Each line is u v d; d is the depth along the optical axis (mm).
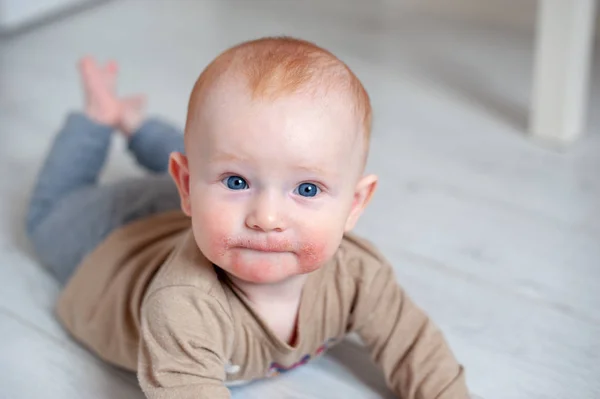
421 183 1370
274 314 826
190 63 1866
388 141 1513
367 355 980
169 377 770
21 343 1011
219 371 793
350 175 737
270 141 683
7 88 1740
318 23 2084
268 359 853
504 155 1457
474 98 1672
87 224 1081
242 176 702
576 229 1231
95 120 1224
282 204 705
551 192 1336
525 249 1186
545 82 1463
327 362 970
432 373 849
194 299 778
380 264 879
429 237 1220
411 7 2152
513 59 1834
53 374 961
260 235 709
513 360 972
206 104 713
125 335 912
